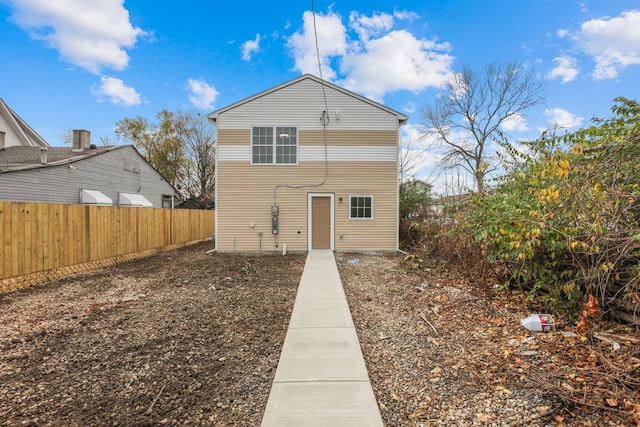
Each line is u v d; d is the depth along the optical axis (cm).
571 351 317
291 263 917
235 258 1022
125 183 1839
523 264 430
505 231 430
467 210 638
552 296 423
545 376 275
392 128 1131
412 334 390
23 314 476
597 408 229
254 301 541
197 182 3284
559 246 374
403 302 518
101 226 869
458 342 361
